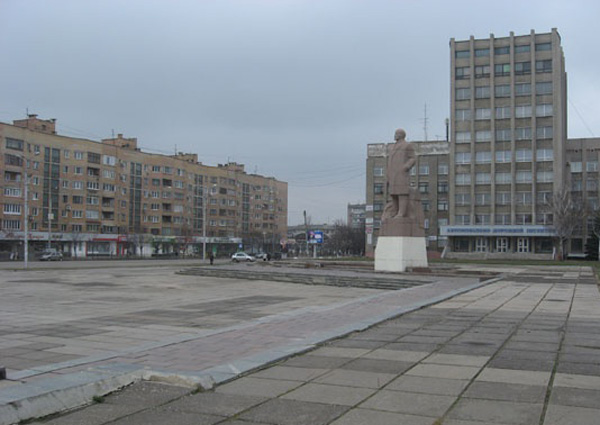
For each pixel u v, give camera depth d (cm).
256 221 13562
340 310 1455
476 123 8188
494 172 8056
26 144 8356
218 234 12206
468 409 566
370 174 9481
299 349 871
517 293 2019
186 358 838
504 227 7844
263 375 720
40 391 576
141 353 877
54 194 8819
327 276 2989
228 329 1127
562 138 8106
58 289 2595
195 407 580
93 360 829
